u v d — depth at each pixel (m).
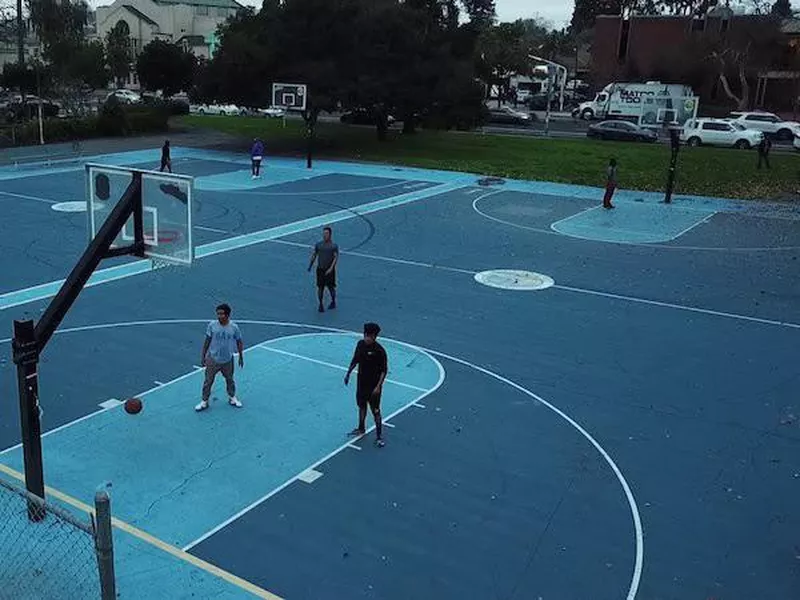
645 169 37.25
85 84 54.81
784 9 67.50
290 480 9.47
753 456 10.56
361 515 8.80
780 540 8.66
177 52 60.31
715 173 36.44
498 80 69.88
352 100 39.91
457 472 9.84
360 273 18.89
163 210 8.55
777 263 21.11
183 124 52.47
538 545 8.39
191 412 11.16
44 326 8.09
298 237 22.30
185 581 7.54
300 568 7.84
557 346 14.48
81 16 75.69
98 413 11.06
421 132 51.00
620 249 22.23
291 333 14.62
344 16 39.69
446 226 24.45
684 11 86.44
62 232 22.00
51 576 7.38
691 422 11.53
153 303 16.08
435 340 14.56
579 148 44.62
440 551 8.22
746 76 62.25
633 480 9.81
